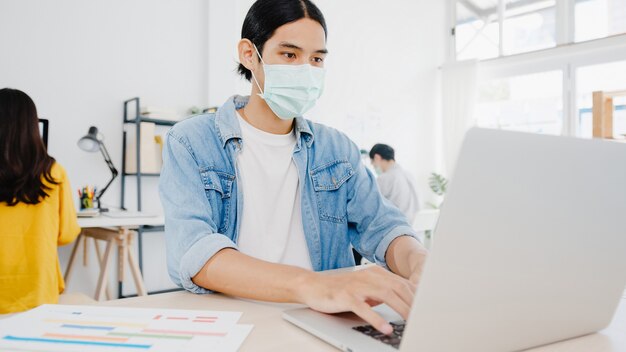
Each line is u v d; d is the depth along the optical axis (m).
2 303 1.38
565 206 0.42
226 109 1.02
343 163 1.09
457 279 0.38
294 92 0.97
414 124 5.14
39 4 2.73
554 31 4.56
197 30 3.38
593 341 0.50
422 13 5.23
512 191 0.38
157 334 0.49
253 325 0.52
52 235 1.51
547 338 0.48
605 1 4.23
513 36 4.89
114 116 3.01
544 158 0.40
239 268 0.65
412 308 0.37
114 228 2.50
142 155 2.92
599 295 0.49
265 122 1.02
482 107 5.12
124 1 3.04
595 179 0.44
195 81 3.37
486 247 0.38
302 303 0.59
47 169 1.52
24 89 2.69
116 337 0.47
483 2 5.12
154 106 3.15
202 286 0.69
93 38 2.92
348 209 1.08
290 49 0.96
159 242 3.19
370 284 0.54
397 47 5.00
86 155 2.90
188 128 0.94
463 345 0.41
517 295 0.42
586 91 4.34
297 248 1.03
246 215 1.00
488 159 0.36
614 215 0.47
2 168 1.40
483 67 5.11
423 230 4.22
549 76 4.59
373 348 0.43
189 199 0.83
